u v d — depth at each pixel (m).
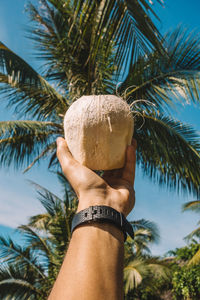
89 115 1.26
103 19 2.45
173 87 4.43
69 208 5.18
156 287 8.50
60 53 4.98
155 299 8.81
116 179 1.09
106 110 1.26
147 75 4.30
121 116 1.27
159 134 4.50
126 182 1.06
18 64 5.07
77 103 1.35
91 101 1.30
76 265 0.67
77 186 0.90
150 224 8.23
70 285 0.64
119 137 1.25
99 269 0.66
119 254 0.70
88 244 0.70
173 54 3.83
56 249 5.22
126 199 0.89
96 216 0.75
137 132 4.69
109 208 0.77
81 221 0.75
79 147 1.27
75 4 2.35
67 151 1.06
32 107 5.32
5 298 5.35
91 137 1.24
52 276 5.57
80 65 4.88
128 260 6.24
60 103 5.25
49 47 5.16
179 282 8.40
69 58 4.93
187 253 9.65
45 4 5.13
